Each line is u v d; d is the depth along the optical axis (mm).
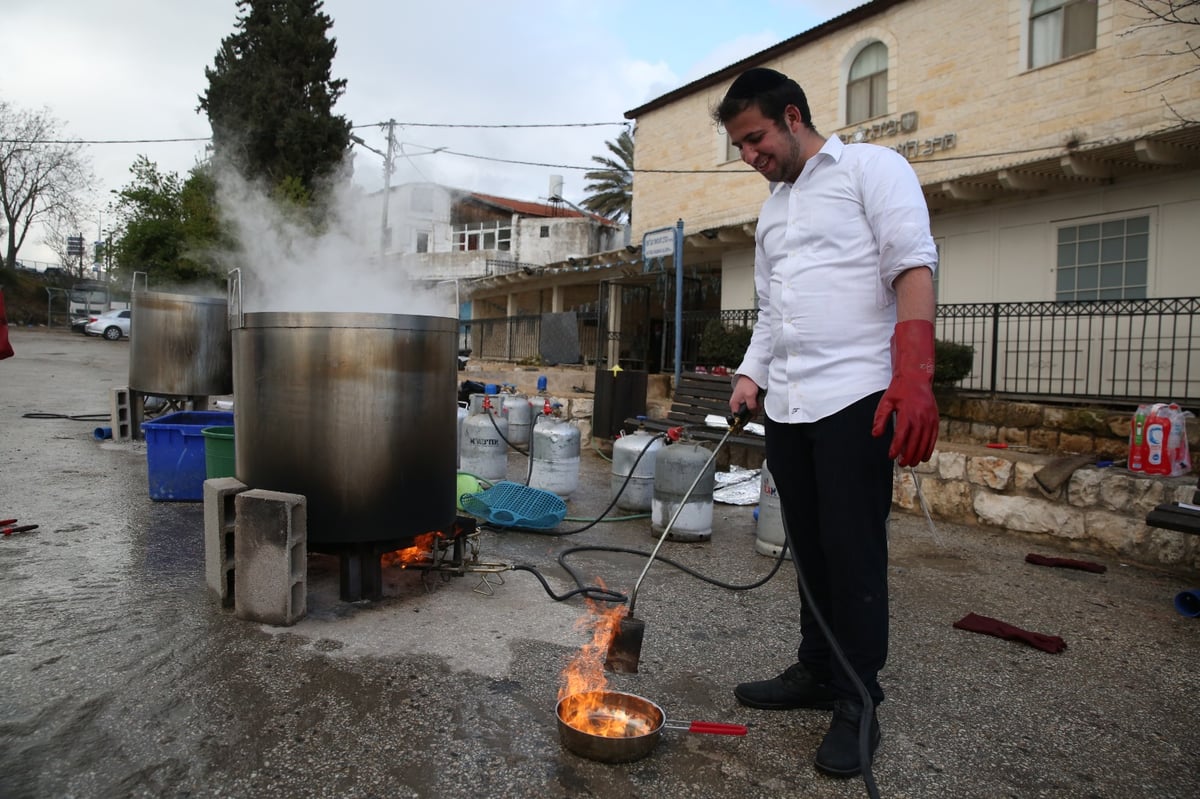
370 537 3139
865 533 2156
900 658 2998
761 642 3090
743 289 12789
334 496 3092
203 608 3168
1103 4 8281
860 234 2154
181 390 6984
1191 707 2627
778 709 2520
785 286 2273
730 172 13227
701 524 4766
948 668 2912
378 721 2293
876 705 2227
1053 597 3822
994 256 9266
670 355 10828
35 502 5016
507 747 2180
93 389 12547
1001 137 9297
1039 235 8797
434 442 3277
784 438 2357
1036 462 4969
